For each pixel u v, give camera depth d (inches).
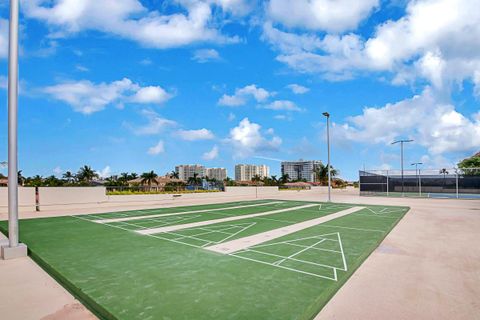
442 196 1422.2
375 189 1609.3
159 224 561.6
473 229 512.1
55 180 2987.2
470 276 264.2
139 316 182.1
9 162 332.2
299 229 503.2
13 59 323.3
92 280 247.3
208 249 358.6
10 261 320.2
